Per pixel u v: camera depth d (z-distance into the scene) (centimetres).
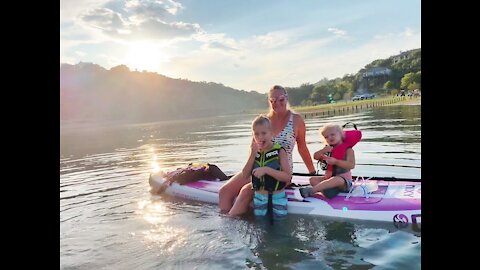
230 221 461
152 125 4144
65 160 1141
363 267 323
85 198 604
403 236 387
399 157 798
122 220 480
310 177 529
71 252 382
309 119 2348
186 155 1086
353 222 436
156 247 389
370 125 1548
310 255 354
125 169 890
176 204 546
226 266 339
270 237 404
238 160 944
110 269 345
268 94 525
